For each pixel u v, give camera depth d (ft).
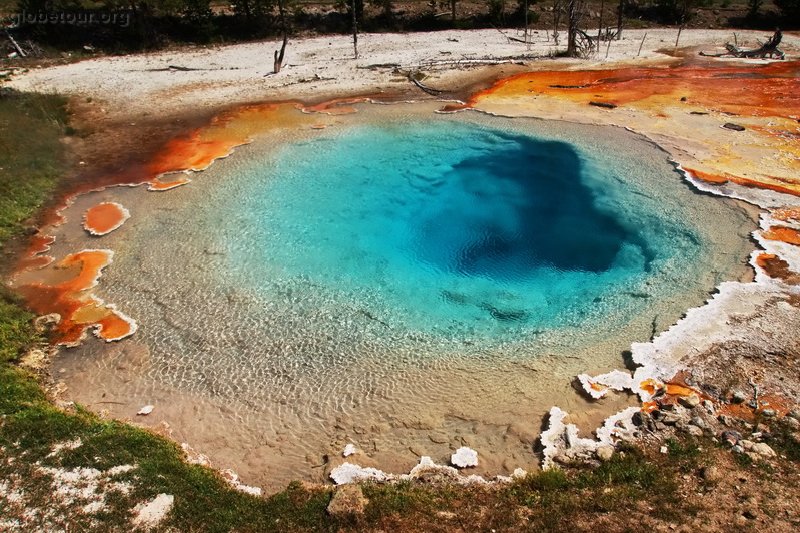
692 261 39.24
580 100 67.21
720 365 30.60
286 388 31.14
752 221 42.32
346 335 34.83
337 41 96.27
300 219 46.24
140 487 24.67
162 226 44.96
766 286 36.01
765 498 23.02
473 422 28.86
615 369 31.42
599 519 22.61
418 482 25.59
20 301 36.86
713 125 58.65
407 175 53.47
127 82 75.51
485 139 59.21
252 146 57.57
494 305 38.09
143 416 29.45
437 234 46.21
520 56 86.17
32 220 45.60
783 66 79.46
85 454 26.05
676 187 47.50
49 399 30.19
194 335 34.71
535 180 52.75
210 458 27.25
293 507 24.14
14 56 82.74
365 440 28.12
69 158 55.26
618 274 40.06
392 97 70.08
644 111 63.05
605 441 27.04
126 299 37.47
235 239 43.50
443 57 86.07
